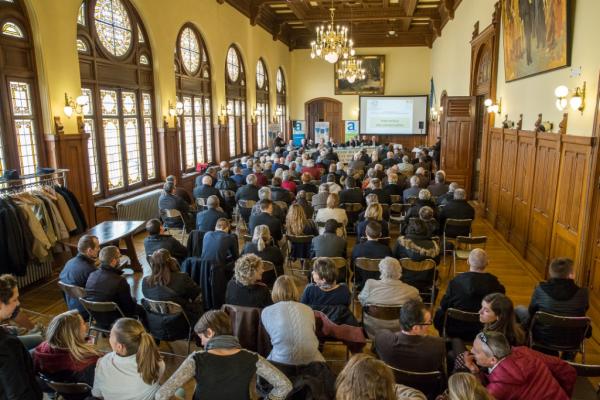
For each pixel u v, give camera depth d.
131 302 3.89
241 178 9.25
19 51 6.09
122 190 8.88
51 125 6.53
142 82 9.45
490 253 7.34
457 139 11.45
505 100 8.53
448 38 15.45
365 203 7.68
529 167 6.92
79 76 7.14
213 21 12.78
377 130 21.27
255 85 16.75
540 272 6.36
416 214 6.21
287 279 3.04
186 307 3.83
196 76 12.16
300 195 6.82
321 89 21.77
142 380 2.37
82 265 4.15
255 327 3.29
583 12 5.17
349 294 3.52
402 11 16.61
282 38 20.17
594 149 4.82
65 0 6.76
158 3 9.70
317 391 2.44
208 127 13.13
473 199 11.73
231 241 4.73
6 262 5.07
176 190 8.23
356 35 20.47
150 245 4.84
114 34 8.43
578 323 3.29
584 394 2.70
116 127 8.66
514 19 7.64
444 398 2.24
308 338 2.81
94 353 2.71
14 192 5.57
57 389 2.54
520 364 2.28
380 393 1.69
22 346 2.31
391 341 2.66
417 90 20.98
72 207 6.02
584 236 5.01
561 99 5.58
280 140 17.11
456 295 3.58
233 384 2.12
